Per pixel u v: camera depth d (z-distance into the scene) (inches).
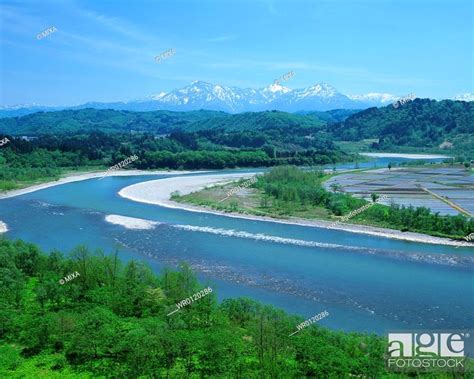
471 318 2815.0
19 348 2199.8
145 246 4407.0
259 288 3319.4
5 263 3024.1
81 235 4813.0
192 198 6939.0
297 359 2006.6
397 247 4419.3
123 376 1934.1
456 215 5487.2
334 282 3447.3
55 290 2657.5
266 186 7391.7
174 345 2011.6
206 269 3732.8
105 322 2220.7
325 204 6269.7
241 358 2046.0
